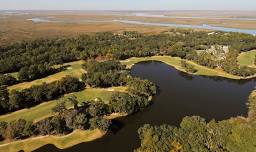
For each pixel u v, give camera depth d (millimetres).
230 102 131750
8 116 113812
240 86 155375
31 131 97125
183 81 163500
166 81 163250
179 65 194500
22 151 91375
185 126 85125
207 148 76438
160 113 119188
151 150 76312
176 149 76062
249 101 130125
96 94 135500
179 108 124438
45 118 110125
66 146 94062
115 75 147000
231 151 74875
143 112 120000
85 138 98188
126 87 143750
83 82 147500
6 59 181875
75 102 117000
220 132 80000
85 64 180250
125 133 102500
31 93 124750
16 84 151750
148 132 82312
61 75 167000
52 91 128750
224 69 178750
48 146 94000
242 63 196875
